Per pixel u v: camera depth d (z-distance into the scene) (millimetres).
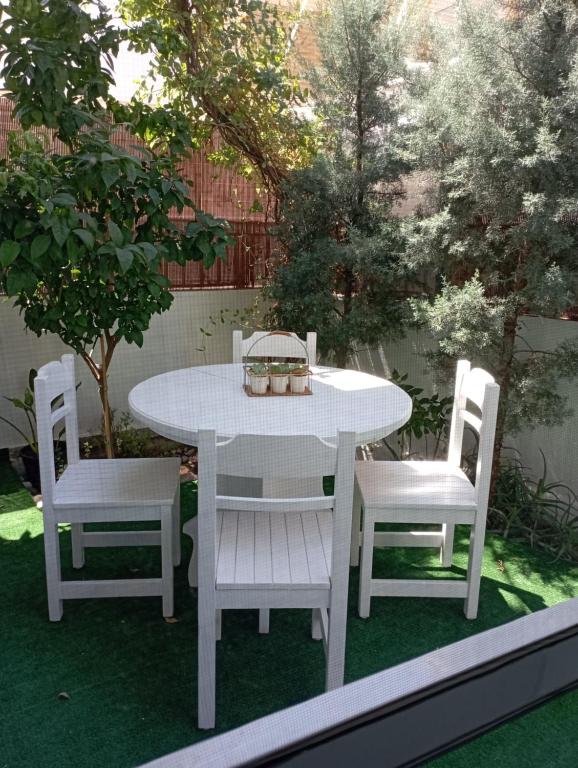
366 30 3857
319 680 2234
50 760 1838
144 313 3424
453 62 3398
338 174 4000
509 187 3102
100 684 2174
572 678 754
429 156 3516
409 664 679
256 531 2307
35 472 3945
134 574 2961
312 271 4047
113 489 2549
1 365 4301
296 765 595
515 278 3283
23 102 3047
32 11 2898
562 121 2895
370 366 4785
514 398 3365
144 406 2531
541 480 3613
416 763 658
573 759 1688
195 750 589
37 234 2887
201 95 4152
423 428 4402
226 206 4980
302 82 4711
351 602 2744
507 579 2977
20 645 2379
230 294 5023
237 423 2324
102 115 3422
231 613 2660
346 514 1934
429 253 3518
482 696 687
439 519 2553
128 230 3191
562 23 2967
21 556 3068
